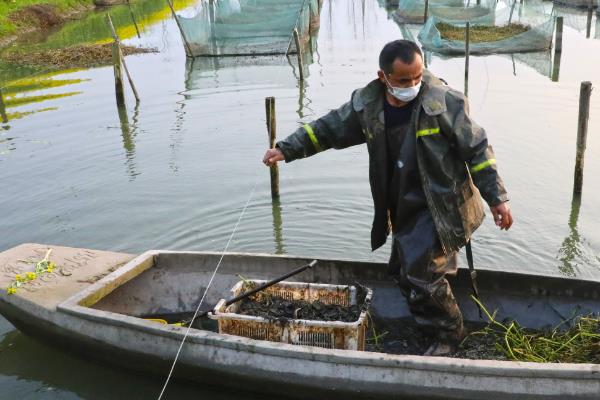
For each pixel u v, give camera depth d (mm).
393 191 4418
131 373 5074
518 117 11547
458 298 5352
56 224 8094
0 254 6004
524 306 5207
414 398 4195
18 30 25500
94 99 14641
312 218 8086
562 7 27375
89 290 5238
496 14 24219
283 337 4723
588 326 4836
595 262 6836
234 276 5742
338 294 5008
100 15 31062
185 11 31516
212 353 4582
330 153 10289
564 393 3982
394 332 5301
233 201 8648
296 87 15023
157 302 5777
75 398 5051
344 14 30969
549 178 8883
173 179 9500
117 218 8219
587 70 15344
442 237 4258
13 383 5203
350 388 4293
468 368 4047
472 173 4094
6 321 6023
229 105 13562
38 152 10969
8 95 15367
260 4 21891
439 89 4062
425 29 20812
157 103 14023
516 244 7230
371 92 4180
